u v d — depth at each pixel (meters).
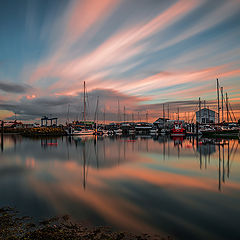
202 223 6.22
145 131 118.75
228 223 6.20
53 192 9.48
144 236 5.48
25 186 10.52
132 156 22.06
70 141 48.19
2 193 9.37
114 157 21.42
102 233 5.63
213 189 9.77
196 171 13.95
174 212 7.05
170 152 25.11
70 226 6.06
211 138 49.66
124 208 7.45
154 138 59.41
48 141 48.22
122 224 6.18
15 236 5.50
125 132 111.00
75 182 11.29
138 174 13.23
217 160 18.53
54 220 6.47
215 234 5.57
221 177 12.19
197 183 10.88
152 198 8.52
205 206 7.61
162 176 12.55
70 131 74.69
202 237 5.42
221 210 7.20
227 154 22.33
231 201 8.09
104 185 10.62
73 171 14.34
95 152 26.11
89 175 13.02
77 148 31.62
